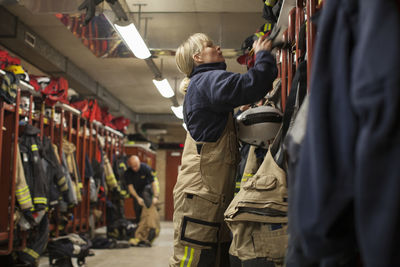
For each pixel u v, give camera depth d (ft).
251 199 5.95
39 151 18.75
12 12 22.08
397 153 2.29
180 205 6.77
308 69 5.51
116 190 29.96
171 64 30.96
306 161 2.81
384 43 2.39
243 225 6.03
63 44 26.84
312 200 2.70
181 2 20.74
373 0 2.51
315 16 3.77
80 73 32.17
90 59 29.91
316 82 2.87
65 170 21.58
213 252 6.71
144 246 26.96
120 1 18.53
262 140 6.72
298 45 6.56
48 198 18.62
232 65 30.25
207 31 21.79
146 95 40.70
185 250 6.63
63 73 29.40
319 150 2.68
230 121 6.79
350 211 2.70
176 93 39.29
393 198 2.26
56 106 22.29
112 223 29.48
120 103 43.45
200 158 6.63
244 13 21.61
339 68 2.75
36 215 17.46
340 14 2.85
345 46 2.75
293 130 3.73
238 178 8.05
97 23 20.12
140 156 43.37
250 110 6.88
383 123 2.32
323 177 2.62
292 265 3.46
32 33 24.34
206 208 6.58
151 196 27.78
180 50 7.26
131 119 47.83
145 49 19.49
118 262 20.11
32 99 19.20
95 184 27.50
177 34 21.74
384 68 2.35
